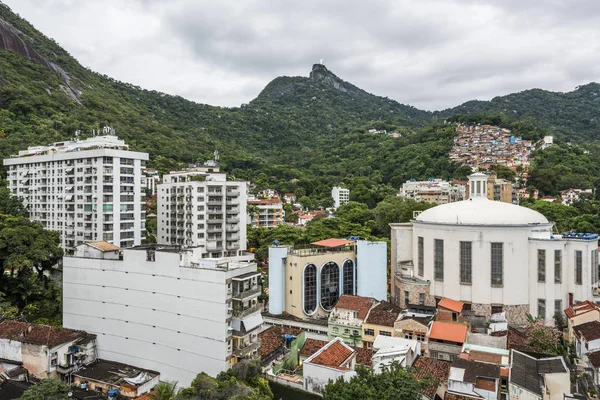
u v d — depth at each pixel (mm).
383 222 136625
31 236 78125
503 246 68562
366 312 63000
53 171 110375
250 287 52656
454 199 183250
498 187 166500
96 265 57625
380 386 35906
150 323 53688
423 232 75812
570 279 67938
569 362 51344
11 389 44406
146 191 162875
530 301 68938
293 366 55406
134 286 54906
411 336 57156
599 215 130625
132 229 106562
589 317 57625
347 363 48094
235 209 112812
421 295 74500
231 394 39781
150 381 50156
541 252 68125
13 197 113938
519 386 40156
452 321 61562
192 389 40531
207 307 49500
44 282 81500
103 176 100312
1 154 132375
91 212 101688
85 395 47406
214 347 48906
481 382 41000
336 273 76125
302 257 71125
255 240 126062
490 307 69000
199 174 115250
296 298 71500
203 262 52031
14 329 54406
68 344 52844
